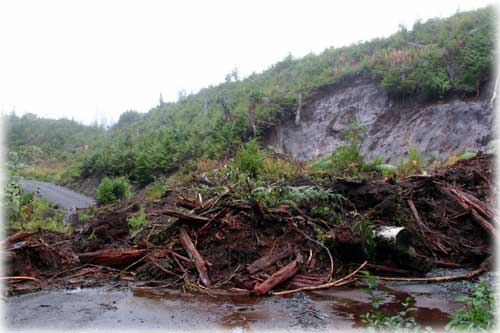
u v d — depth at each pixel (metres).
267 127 25.92
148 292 4.01
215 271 4.48
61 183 36.28
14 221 7.34
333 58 33.62
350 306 3.59
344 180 5.99
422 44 27.00
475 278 4.42
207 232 5.08
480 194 6.39
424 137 20.25
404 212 5.61
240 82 45.66
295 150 25.38
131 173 27.67
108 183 16.45
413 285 4.23
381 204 5.45
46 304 3.62
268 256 4.57
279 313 3.41
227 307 3.57
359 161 8.81
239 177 7.84
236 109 27.77
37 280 4.25
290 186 6.22
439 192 6.42
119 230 5.60
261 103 28.27
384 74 24.48
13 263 4.32
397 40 29.33
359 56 30.95
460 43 22.53
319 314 3.38
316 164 9.36
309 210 5.51
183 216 5.09
